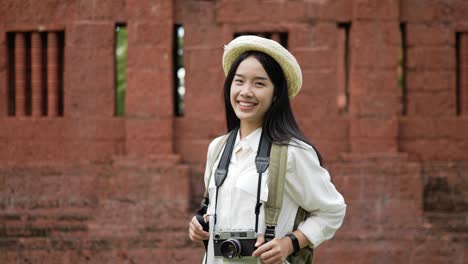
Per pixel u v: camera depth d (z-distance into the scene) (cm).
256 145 258
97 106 682
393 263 652
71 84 680
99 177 675
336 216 253
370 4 673
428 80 690
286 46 703
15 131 683
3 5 681
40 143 684
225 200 250
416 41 689
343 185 666
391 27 675
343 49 763
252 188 243
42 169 680
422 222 662
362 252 648
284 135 252
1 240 654
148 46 673
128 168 666
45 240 651
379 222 662
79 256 648
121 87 1185
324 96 681
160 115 674
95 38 679
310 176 249
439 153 692
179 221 656
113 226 657
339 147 682
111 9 680
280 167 245
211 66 684
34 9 680
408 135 691
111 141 682
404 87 697
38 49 683
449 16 689
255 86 255
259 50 256
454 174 688
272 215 241
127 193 666
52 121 682
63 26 680
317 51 680
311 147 254
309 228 249
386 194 667
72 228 657
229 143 265
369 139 675
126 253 646
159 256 645
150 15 672
